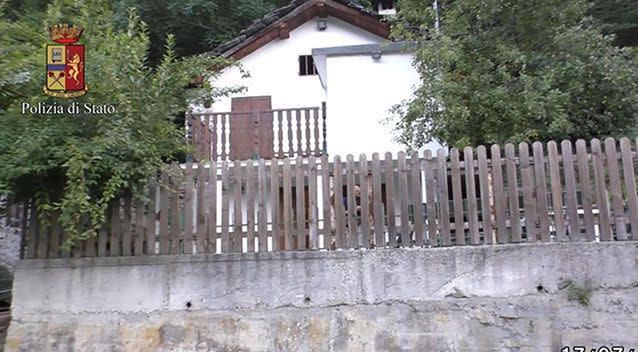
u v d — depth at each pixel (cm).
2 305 697
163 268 486
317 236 485
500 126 654
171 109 514
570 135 675
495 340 450
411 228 480
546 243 460
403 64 988
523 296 454
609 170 469
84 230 481
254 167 503
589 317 445
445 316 457
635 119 667
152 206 502
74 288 488
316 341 463
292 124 980
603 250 454
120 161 452
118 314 481
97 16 533
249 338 468
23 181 475
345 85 988
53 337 479
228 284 479
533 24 706
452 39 721
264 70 1173
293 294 473
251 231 490
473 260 463
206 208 500
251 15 1689
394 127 867
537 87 641
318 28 1178
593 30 695
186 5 1600
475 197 476
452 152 487
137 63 482
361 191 488
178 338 472
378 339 459
